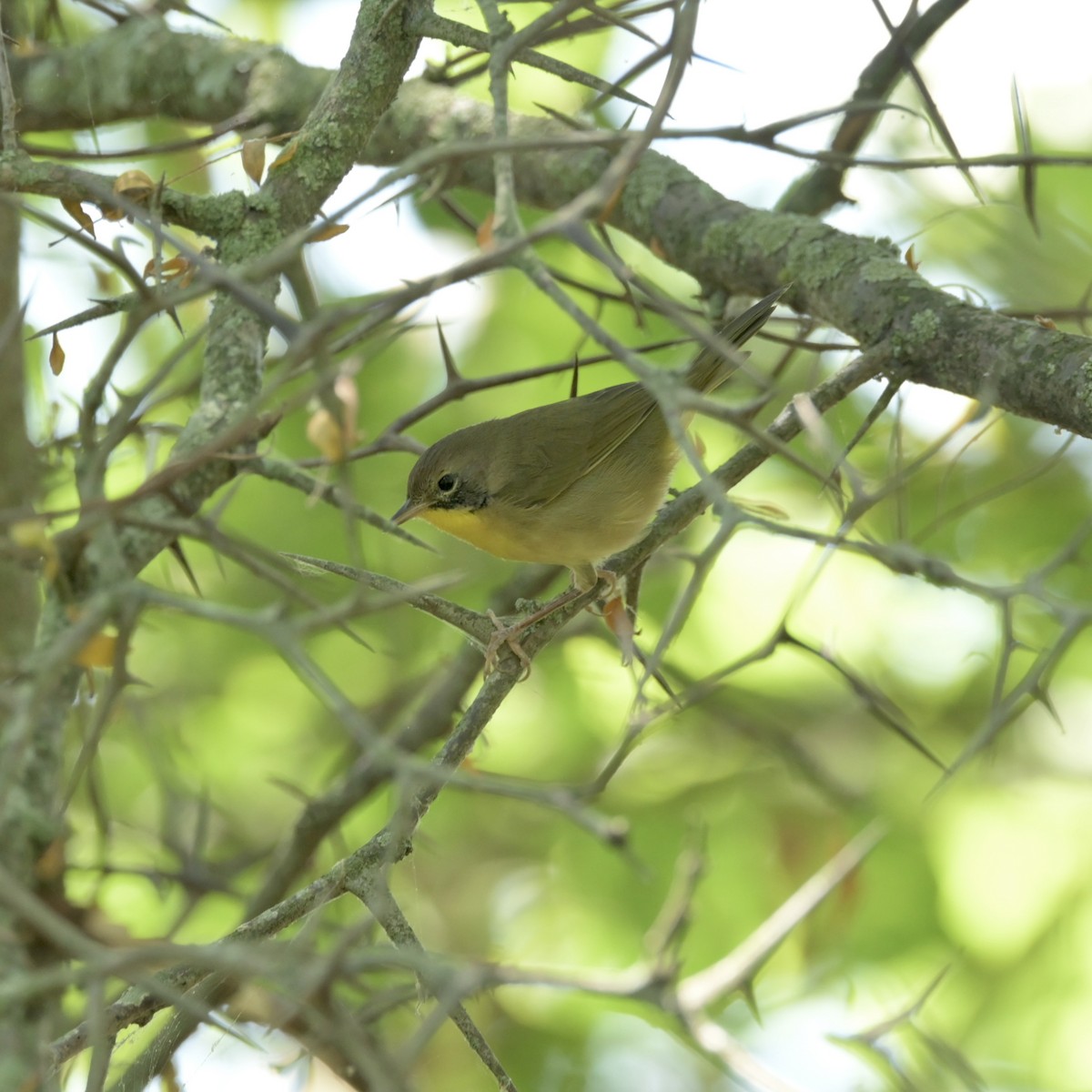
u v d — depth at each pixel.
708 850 12.52
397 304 4.54
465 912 13.28
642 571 8.56
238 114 9.62
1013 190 12.84
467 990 3.94
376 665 13.39
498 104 5.61
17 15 10.13
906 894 12.30
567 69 6.59
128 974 3.94
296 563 6.79
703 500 7.96
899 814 12.66
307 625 4.21
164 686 12.99
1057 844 12.66
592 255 4.45
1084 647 12.93
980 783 13.02
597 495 9.68
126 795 12.41
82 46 10.21
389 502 13.02
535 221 12.34
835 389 7.47
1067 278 13.03
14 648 8.45
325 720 13.48
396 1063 4.24
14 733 4.07
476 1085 11.65
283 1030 5.36
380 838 6.12
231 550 4.58
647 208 9.35
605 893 12.67
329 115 7.22
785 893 12.26
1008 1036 11.92
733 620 12.87
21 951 4.28
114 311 6.67
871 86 9.57
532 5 11.47
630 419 9.70
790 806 12.81
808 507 12.89
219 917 11.45
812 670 12.81
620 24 6.54
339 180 7.21
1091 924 12.34
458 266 4.53
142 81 9.98
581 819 4.09
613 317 12.90
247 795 13.20
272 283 6.77
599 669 13.12
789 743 12.05
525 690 13.27
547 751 13.16
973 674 13.24
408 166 4.79
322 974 3.93
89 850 11.09
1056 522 12.73
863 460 12.38
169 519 4.87
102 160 7.91
